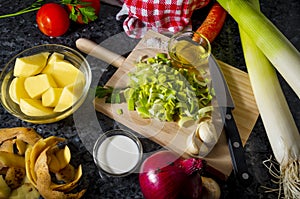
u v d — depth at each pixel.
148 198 0.98
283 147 1.05
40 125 1.12
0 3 1.32
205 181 1.01
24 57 1.14
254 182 1.06
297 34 1.30
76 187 1.03
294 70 1.08
